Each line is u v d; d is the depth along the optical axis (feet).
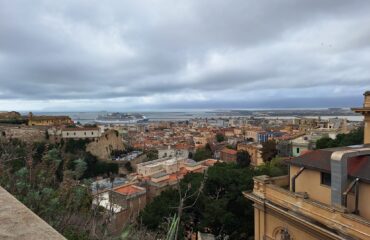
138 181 149.18
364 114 48.62
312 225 31.86
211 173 72.18
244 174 72.49
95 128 334.44
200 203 66.74
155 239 18.02
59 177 21.74
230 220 62.85
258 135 366.02
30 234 5.71
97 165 243.81
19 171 18.54
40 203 16.56
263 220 39.63
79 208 19.11
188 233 71.26
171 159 220.02
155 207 61.82
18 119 380.58
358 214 31.04
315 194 35.76
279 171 100.73
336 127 317.42
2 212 6.64
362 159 33.09
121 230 16.80
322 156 36.68
